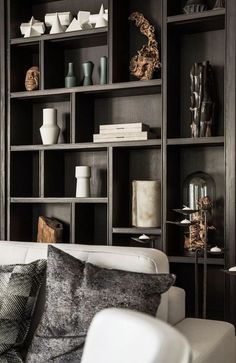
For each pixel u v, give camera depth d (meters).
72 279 1.91
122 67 3.67
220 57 3.51
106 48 3.90
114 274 1.89
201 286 3.53
